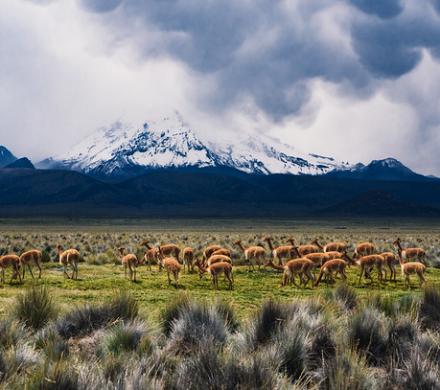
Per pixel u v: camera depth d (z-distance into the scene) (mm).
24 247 42781
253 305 17719
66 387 6883
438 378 7848
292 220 198750
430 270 30234
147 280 24625
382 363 9188
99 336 10695
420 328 11398
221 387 6934
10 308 13227
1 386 7086
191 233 87688
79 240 57844
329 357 8844
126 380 7023
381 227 141375
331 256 26641
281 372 8039
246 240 58406
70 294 19875
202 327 10297
